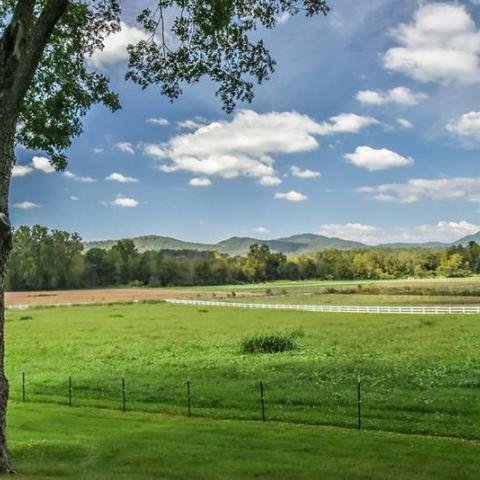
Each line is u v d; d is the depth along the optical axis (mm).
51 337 52031
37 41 14336
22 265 176250
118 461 15297
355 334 48344
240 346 41344
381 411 21422
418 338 44094
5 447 13938
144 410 23141
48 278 180375
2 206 13914
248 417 21375
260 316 69125
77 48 18609
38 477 13242
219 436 18016
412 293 111062
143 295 127562
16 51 14023
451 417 20109
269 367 32406
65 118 19469
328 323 58625
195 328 56938
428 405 21781
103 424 20344
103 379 30234
